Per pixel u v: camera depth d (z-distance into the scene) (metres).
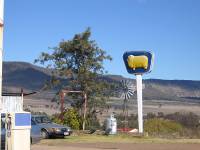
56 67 40.00
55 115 37.31
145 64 32.03
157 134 31.72
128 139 28.02
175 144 25.03
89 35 40.31
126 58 32.47
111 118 31.53
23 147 16.66
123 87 39.94
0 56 16.69
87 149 21.98
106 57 40.47
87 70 39.66
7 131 16.56
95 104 39.75
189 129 37.38
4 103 31.86
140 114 31.64
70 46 39.84
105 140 27.38
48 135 28.22
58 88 40.53
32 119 25.17
